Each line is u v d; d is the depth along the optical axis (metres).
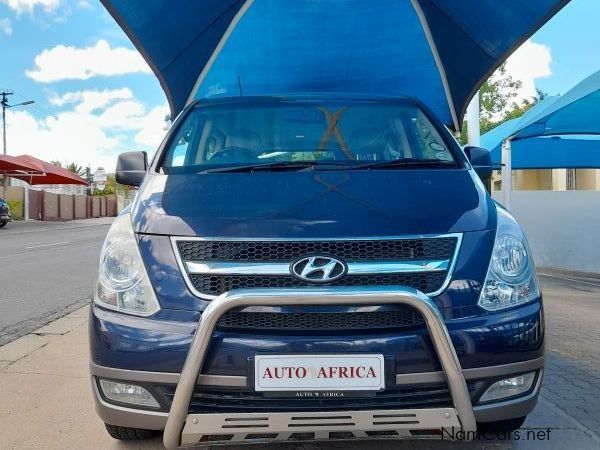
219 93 6.63
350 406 2.49
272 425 2.45
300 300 2.42
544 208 12.44
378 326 2.53
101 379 2.65
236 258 2.60
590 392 4.05
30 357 4.95
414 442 3.21
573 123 10.62
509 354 2.57
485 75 6.30
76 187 60.12
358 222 2.71
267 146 3.81
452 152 3.69
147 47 5.68
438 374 2.49
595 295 8.47
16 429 3.44
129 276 2.68
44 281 9.60
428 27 6.00
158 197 3.02
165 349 2.50
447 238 2.69
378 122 3.97
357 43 6.26
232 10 5.75
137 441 3.22
